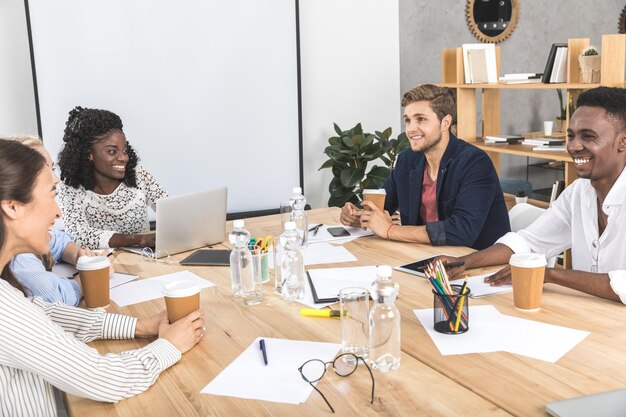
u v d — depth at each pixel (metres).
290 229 1.84
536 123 5.95
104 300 1.86
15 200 1.28
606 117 1.83
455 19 5.46
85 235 2.56
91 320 1.61
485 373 1.33
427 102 2.62
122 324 1.61
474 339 1.51
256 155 4.73
